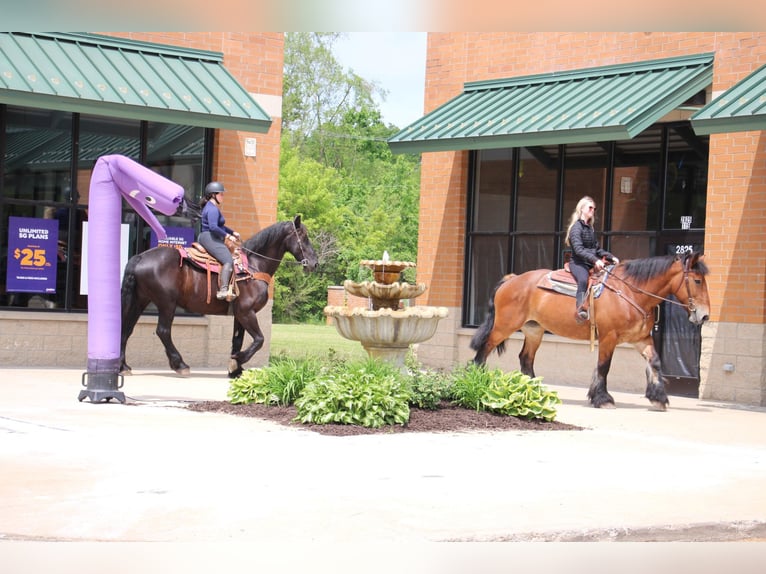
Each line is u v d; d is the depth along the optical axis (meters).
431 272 20.91
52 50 17.83
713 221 16.67
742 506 7.70
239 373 16.75
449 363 20.45
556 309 14.90
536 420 12.38
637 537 6.90
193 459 8.87
